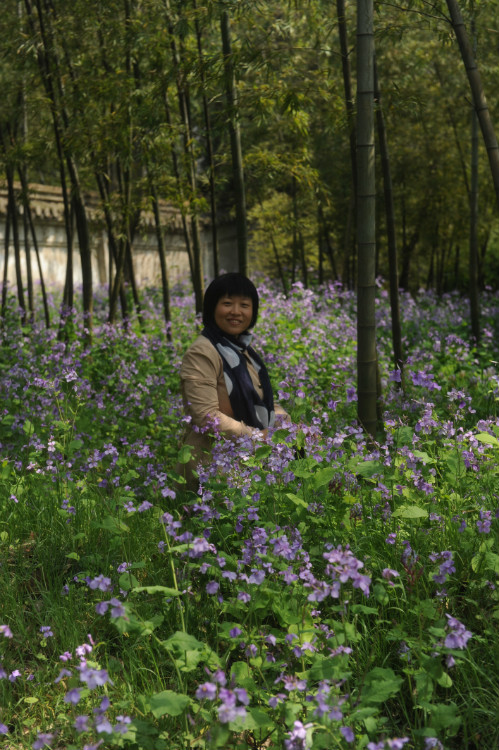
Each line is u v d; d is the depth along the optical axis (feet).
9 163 29.19
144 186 26.99
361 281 13.15
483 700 7.75
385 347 25.68
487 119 15.33
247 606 8.61
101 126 23.75
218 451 10.75
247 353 13.05
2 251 52.21
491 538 9.55
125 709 7.69
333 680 6.82
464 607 9.28
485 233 49.16
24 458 15.06
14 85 27.81
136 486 12.71
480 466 11.25
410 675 7.89
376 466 9.83
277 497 10.02
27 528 12.17
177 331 29.01
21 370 19.57
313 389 19.22
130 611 7.42
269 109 19.48
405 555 8.88
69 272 29.99
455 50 35.65
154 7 22.30
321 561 9.79
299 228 40.52
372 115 12.84
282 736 6.94
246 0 17.63
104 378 21.63
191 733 7.20
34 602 10.16
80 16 23.98
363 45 12.67
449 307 36.11
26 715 8.14
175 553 9.99
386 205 19.01
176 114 29.68
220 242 66.18
